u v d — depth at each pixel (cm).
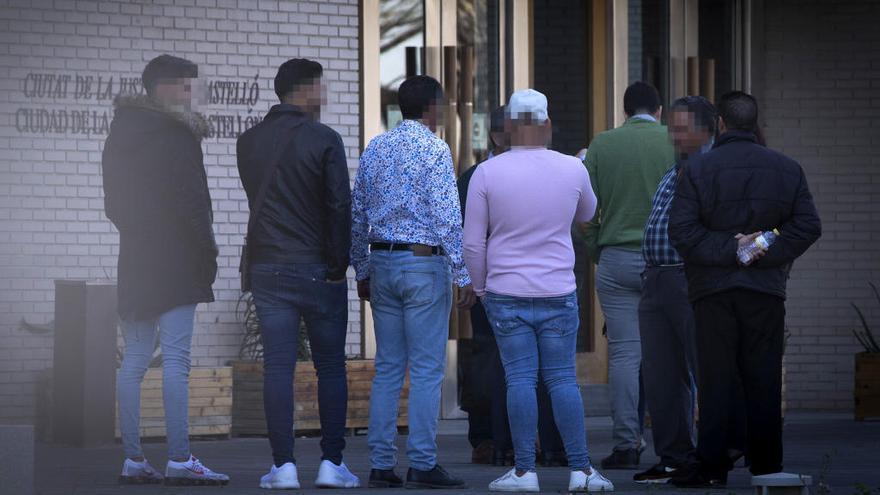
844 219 2909
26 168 2198
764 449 1478
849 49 2919
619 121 2667
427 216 1489
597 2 2667
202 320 2302
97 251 2241
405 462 1862
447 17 2516
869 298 2909
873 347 2738
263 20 2362
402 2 2486
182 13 2305
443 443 2145
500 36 2575
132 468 1544
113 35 2256
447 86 2512
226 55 2336
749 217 1481
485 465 1794
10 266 2188
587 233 1748
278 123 1505
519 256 1462
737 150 1495
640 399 1803
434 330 1498
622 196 1719
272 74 2367
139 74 2273
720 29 2811
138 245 1510
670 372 1594
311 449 2030
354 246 1528
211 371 2148
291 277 1491
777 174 1486
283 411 1496
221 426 2156
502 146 1719
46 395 2133
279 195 1494
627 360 1741
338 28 2420
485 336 1791
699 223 1495
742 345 1494
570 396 1470
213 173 2323
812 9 2905
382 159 1495
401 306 1509
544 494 1463
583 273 2673
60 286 2056
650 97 1741
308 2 2395
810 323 2898
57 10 2219
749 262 1467
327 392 1516
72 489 1491
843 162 2912
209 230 1520
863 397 2642
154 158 1509
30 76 2202
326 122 2409
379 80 2452
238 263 2333
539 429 1756
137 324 1538
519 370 1473
